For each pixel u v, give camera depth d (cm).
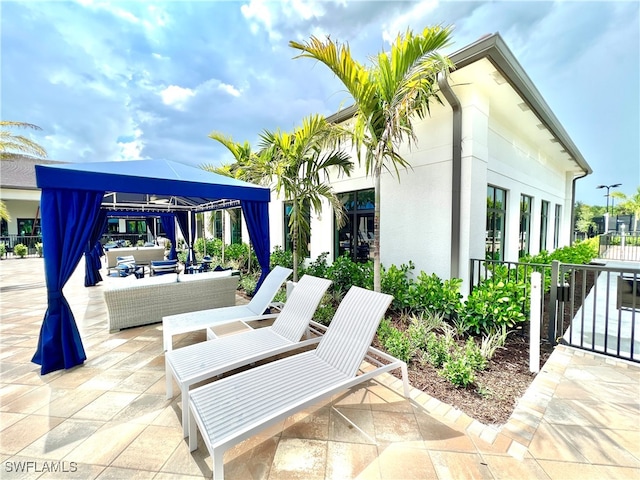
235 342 322
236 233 1291
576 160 1061
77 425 239
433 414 250
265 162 648
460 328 407
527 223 843
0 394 285
